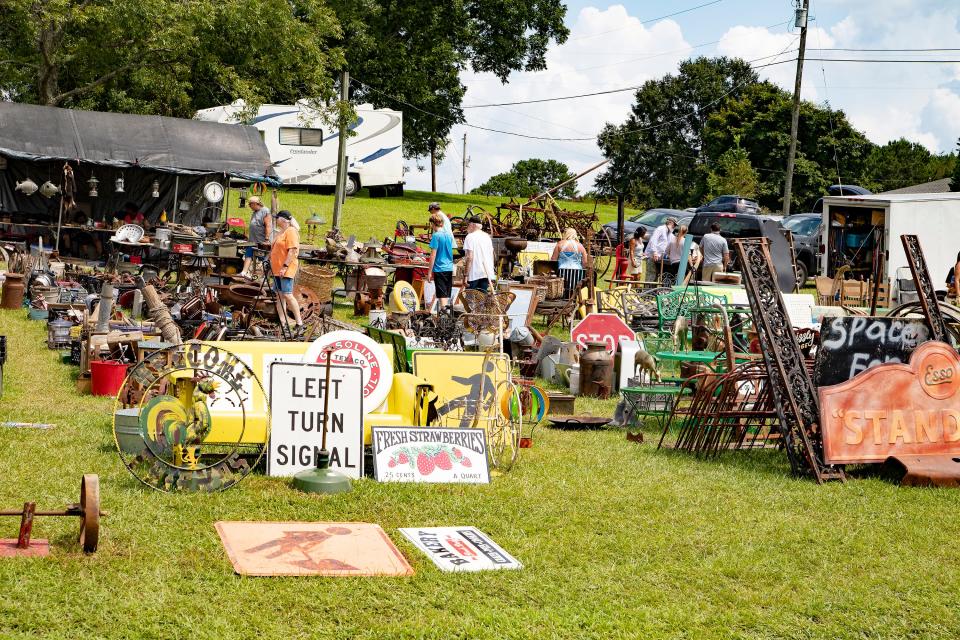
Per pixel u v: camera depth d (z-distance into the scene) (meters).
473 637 5.66
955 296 23.77
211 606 5.70
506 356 9.97
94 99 44.84
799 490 9.29
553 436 11.25
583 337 14.99
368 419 8.99
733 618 6.28
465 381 9.83
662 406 12.40
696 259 24.56
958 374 10.24
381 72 52.72
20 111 25.08
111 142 25.56
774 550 7.57
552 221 31.70
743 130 69.31
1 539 6.38
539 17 57.25
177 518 7.11
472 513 7.90
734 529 7.98
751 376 10.66
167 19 32.12
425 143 57.53
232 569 6.27
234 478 7.89
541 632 5.78
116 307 14.64
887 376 10.01
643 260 27.25
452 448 8.88
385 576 6.40
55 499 7.26
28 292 17.80
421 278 20.64
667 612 6.27
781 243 28.38
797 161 67.06
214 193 25.45
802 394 9.94
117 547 6.42
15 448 8.64
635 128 80.06
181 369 7.80
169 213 27.56
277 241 14.48
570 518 7.97
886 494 9.30
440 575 6.52
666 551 7.38
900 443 9.98
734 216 30.20
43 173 26.17
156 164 25.78
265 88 35.25
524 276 23.02
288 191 42.12
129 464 7.61
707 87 79.81
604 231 32.41
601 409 13.11
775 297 10.12
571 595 6.41
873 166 97.75
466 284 17.03
